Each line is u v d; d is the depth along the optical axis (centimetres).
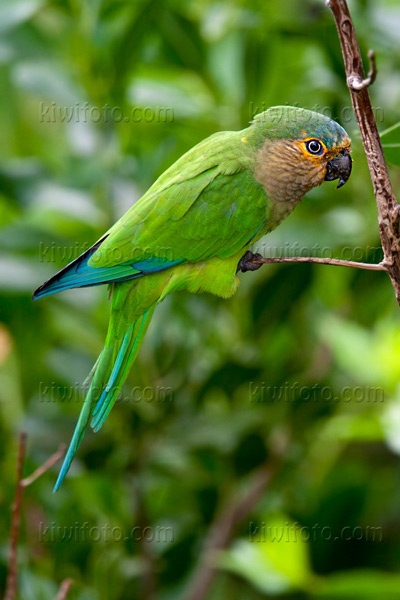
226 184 777
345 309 998
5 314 930
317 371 992
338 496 893
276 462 947
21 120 1205
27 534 924
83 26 924
